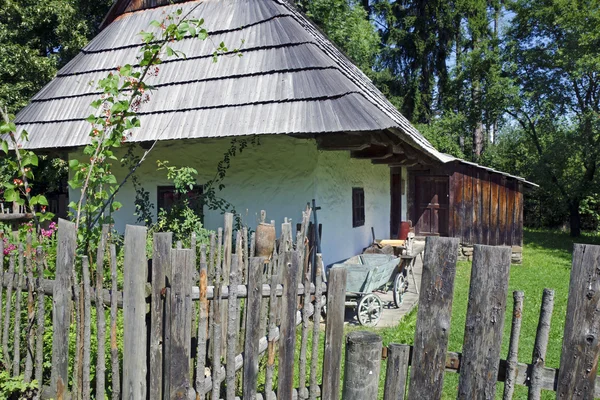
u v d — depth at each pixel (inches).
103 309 112.9
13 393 126.0
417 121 938.7
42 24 624.1
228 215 150.4
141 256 105.2
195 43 294.5
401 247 332.8
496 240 478.0
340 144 252.7
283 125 229.3
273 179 282.4
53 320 120.9
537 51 737.6
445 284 95.5
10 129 164.1
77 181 170.6
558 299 310.8
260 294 107.4
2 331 139.3
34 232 183.9
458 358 94.9
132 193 321.4
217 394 107.4
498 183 478.0
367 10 991.0
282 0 350.0
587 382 83.9
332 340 110.9
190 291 102.8
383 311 268.5
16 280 130.0
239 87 258.7
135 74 188.4
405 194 529.0
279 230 280.1
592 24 601.9
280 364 110.8
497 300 90.4
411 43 919.0
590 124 618.8
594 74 652.7
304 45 259.8
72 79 315.9
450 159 463.2
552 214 815.1
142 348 106.1
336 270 110.1
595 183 656.4
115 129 180.7
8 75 564.7
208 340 126.0
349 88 232.8
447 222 526.9
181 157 306.8
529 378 88.5
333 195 303.6
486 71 812.0
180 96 271.3
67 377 121.0
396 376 100.1
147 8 348.8
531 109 776.3
